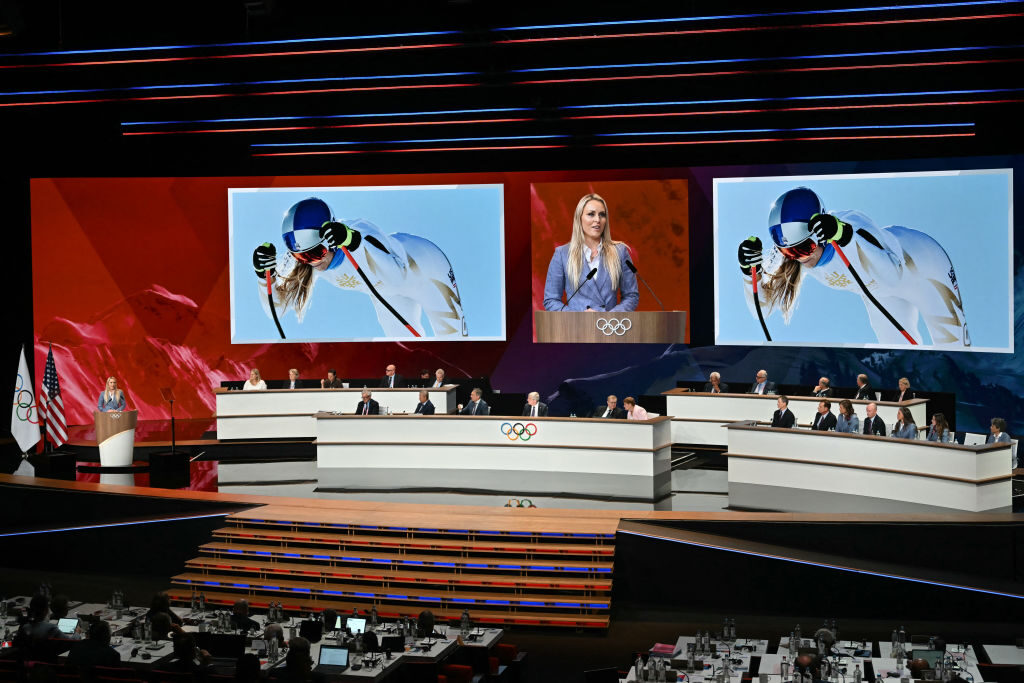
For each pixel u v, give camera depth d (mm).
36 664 8172
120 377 21422
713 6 16953
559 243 20281
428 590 12375
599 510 13562
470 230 20703
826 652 9320
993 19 16156
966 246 17750
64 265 21172
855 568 12234
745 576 12500
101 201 21203
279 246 20859
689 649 9602
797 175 19078
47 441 18312
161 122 19688
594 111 19125
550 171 20453
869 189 18578
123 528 14312
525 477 15953
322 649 9281
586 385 21031
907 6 16172
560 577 12320
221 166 20969
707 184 20047
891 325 18484
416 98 19031
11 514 15102
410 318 20891
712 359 20422
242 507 14211
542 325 19953
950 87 17219
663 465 16281
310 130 20078
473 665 9695
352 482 15719
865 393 16719
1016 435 17312
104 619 10797
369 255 20844
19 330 21281
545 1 17359
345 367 21547
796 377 19859
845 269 18812
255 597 12680
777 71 17469
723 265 19703
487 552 12664
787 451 15047
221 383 19609
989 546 12219
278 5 17859
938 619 12055
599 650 11195
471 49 18047
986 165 17656
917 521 12430
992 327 17547
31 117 19516
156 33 18172
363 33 17734
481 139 19891
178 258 21453
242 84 18797
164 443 18656
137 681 8141
